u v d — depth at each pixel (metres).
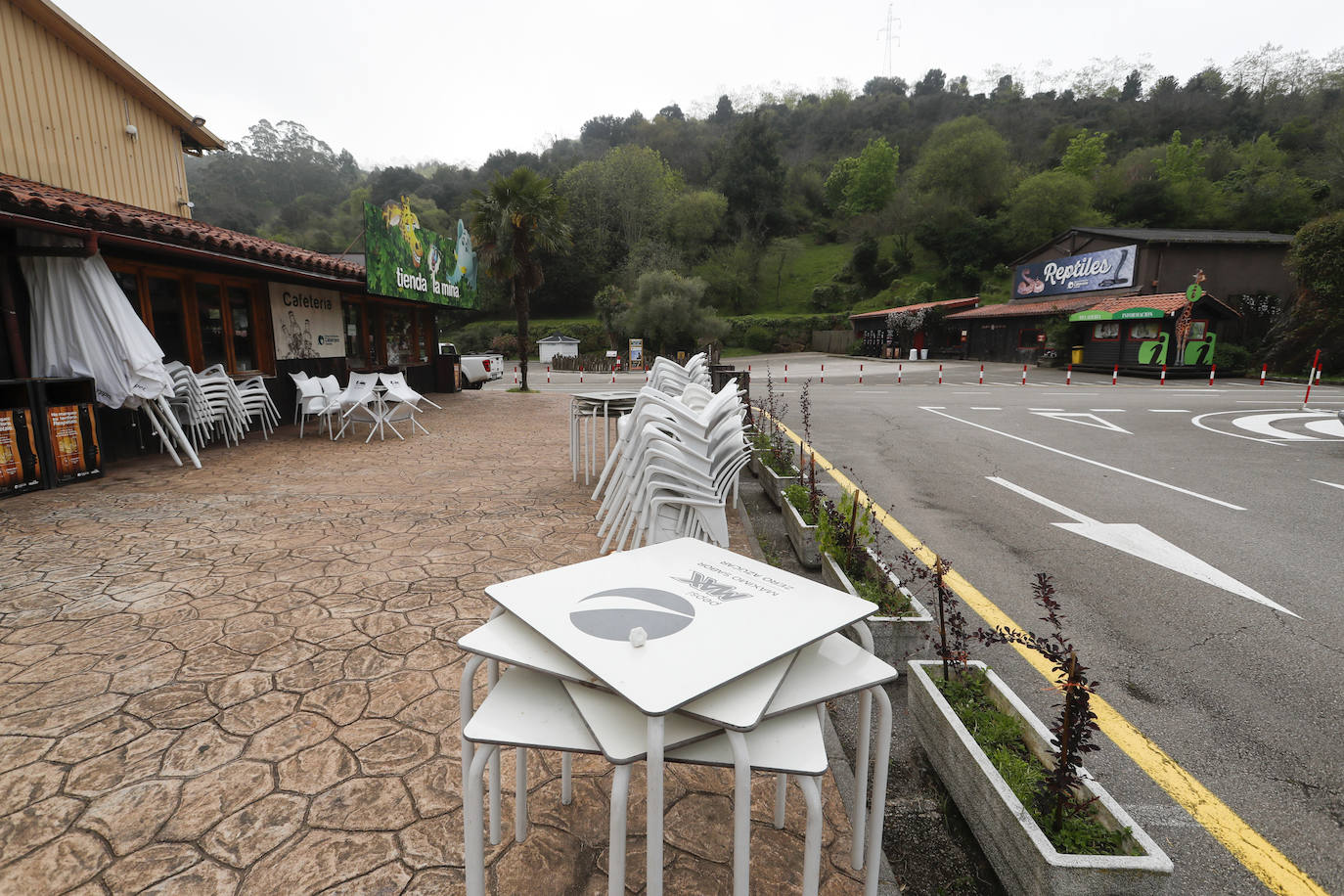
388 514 5.57
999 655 3.43
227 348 9.75
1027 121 87.44
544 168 80.44
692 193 73.94
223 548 4.65
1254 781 2.49
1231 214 52.16
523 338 19.86
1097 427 11.67
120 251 7.76
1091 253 29.73
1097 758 2.62
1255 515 6.12
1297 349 23.89
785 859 2.02
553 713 1.49
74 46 9.09
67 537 4.85
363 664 3.05
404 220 13.38
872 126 100.25
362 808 2.16
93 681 2.88
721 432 4.23
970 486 7.22
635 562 1.94
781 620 1.60
